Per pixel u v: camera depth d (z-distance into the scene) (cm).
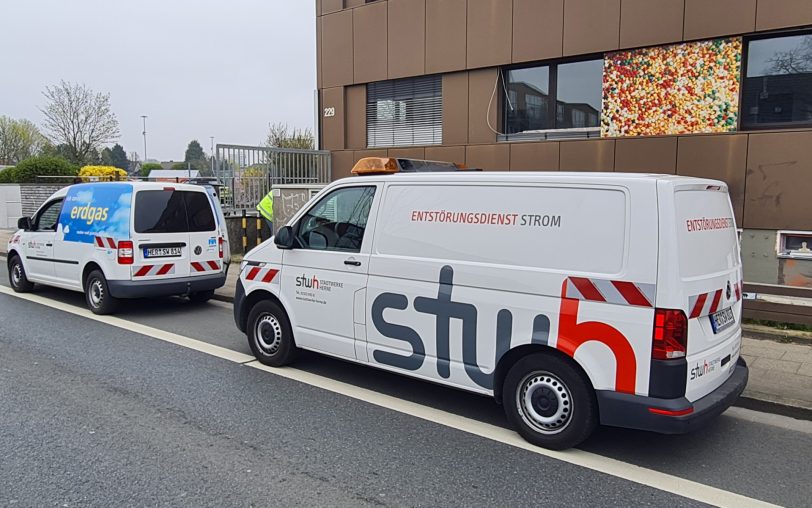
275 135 2569
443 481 377
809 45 755
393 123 1175
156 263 845
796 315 725
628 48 877
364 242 520
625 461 412
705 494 368
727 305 432
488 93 1030
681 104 842
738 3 781
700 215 410
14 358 634
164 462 396
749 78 800
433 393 543
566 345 406
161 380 566
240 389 544
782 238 764
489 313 443
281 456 408
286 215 1138
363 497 354
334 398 525
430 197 480
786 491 374
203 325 801
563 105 966
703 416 383
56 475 375
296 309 577
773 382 551
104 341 709
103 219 848
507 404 443
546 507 348
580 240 405
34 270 979
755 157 773
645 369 379
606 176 401
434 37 1080
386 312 503
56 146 4184
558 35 938
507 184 438
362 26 1182
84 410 486
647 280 377
